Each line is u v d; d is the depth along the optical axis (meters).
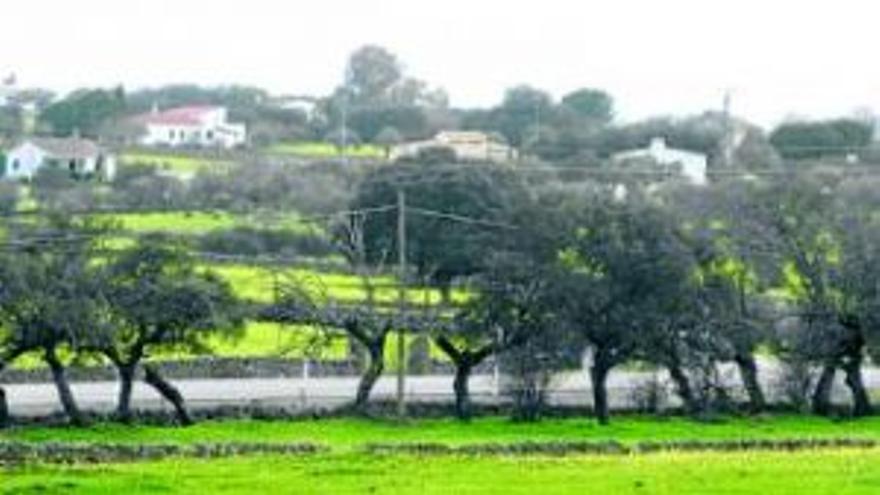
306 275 192.12
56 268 137.75
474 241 165.50
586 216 158.25
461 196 199.88
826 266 165.62
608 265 155.12
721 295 160.38
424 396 157.88
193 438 126.00
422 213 183.00
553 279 153.00
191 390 157.00
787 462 98.62
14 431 130.12
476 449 115.38
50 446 109.56
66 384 139.50
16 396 150.12
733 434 140.75
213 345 176.25
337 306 157.75
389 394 158.62
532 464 98.31
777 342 164.38
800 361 164.75
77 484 86.62
